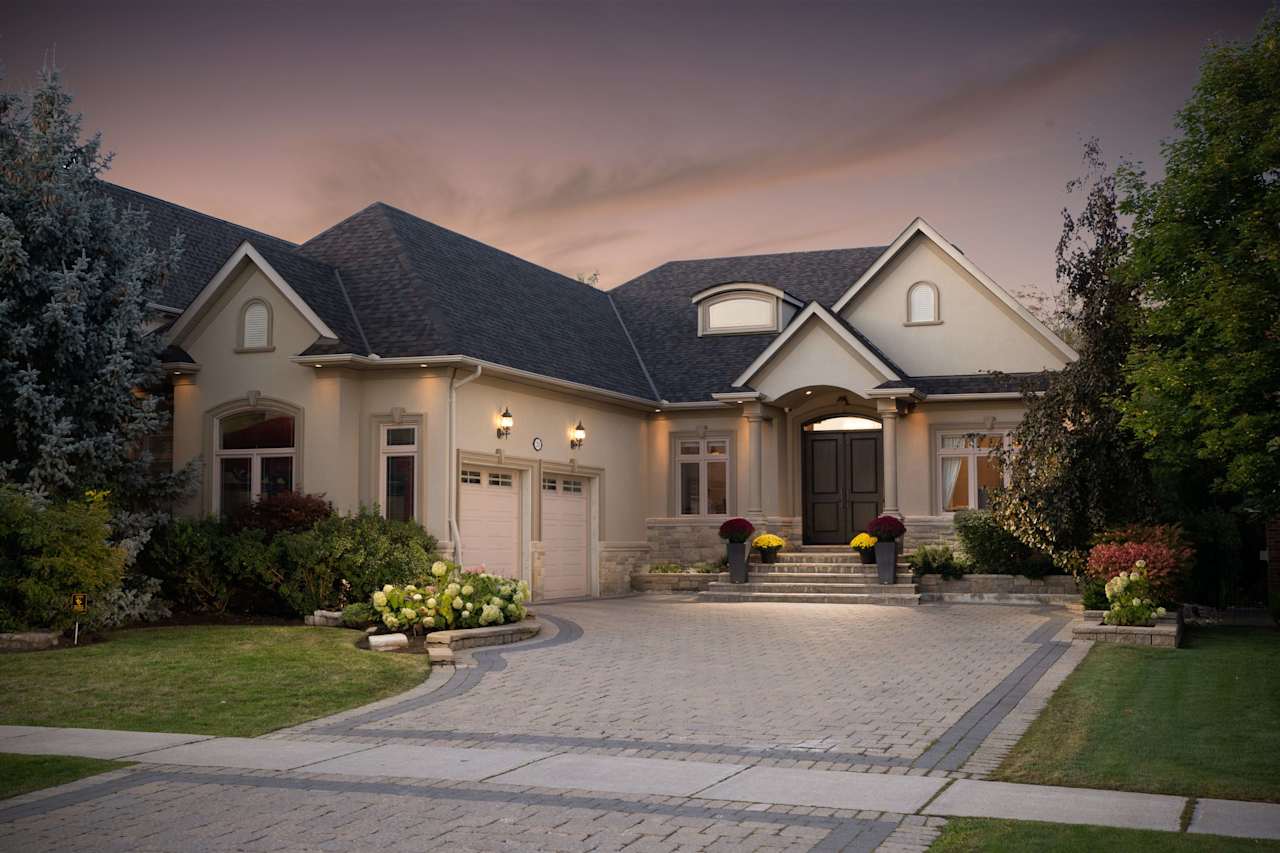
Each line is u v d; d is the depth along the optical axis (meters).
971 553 22.41
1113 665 13.79
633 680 13.13
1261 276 15.64
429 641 15.66
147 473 19.31
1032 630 17.25
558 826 7.23
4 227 16.39
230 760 9.26
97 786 8.41
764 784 8.30
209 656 14.02
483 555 21.33
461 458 20.45
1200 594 22.17
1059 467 19.47
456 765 8.98
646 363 28.08
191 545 18.02
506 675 13.62
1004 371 24.75
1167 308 16.94
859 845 6.77
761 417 24.98
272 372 20.27
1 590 14.88
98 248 18.09
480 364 20.31
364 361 19.86
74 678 12.70
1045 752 9.26
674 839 6.94
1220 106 16.70
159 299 21.02
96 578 15.09
